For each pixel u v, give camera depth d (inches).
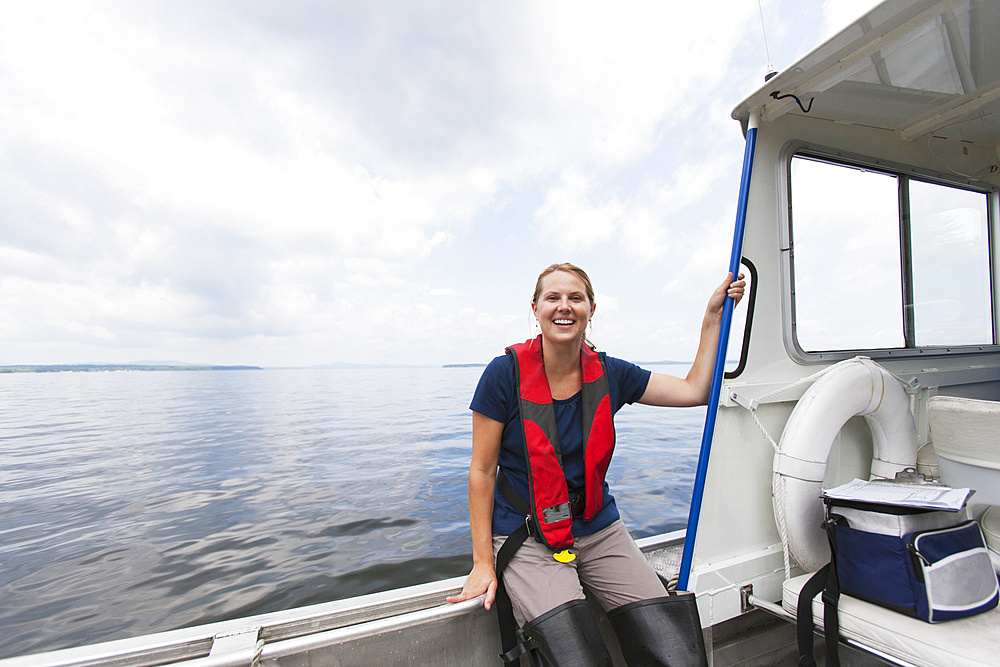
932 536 44.6
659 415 589.6
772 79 57.1
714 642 59.7
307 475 278.7
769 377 66.5
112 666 37.3
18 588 132.9
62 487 271.9
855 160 73.2
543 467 47.1
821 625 49.9
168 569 142.5
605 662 40.0
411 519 184.4
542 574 45.5
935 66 57.8
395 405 868.6
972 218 86.2
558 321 48.3
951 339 83.8
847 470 71.9
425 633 45.6
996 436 48.8
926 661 40.3
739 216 61.3
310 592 122.0
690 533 55.6
